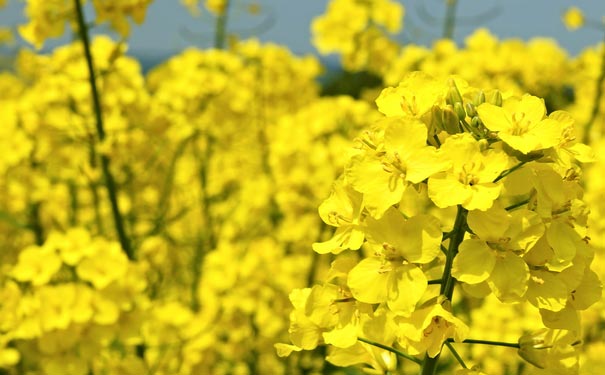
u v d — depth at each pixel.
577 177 0.40
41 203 0.89
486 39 1.01
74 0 0.64
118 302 0.55
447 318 0.39
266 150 1.01
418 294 0.39
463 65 0.98
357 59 1.15
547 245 0.39
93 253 0.56
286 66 1.05
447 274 0.40
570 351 0.40
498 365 0.66
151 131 0.77
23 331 0.53
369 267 0.39
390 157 0.39
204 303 0.73
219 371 0.77
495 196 0.38
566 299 0.39
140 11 0.65
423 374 0.40
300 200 0.77
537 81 0.99
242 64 1.02
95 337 0.55
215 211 0.97
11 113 0.80
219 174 1.01
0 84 1.08
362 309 0.40
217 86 0.90
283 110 1.05
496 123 0.39
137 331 0.56
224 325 0.74
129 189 0.83
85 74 0.75
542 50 1.00
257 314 0.73
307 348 0.41
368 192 0.39
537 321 0.65
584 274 0.40
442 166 0.39
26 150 0.78
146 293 0.75
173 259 0.87
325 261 0.82
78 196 0.91
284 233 0.78
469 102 0.40
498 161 0.39
